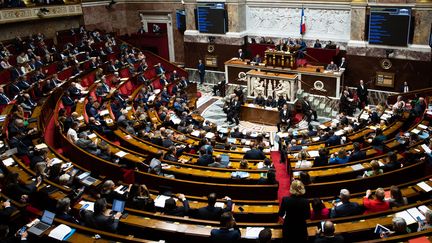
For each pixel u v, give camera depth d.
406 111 15.84
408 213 7.31
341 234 6.90
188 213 7.90
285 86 20.59
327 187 9.44
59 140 13.18
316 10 21.91
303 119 19.88
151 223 7.38
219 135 15.87
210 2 24.09
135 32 29.61
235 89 21.41
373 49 20.30
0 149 11.12
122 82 20.09
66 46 23.09
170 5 27.52
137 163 10.91
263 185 9.45
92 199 8.58
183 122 15.84
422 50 19.11
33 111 14.78
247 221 8.27
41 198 8.70
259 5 23.62
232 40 24.31
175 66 24.84
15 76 18.31
